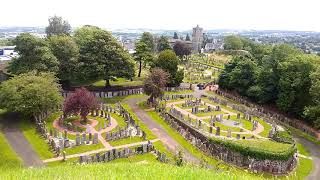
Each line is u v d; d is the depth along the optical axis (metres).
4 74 89.44
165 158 49.56
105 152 51.81
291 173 53.31
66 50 86.75
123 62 88.81
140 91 93.38
